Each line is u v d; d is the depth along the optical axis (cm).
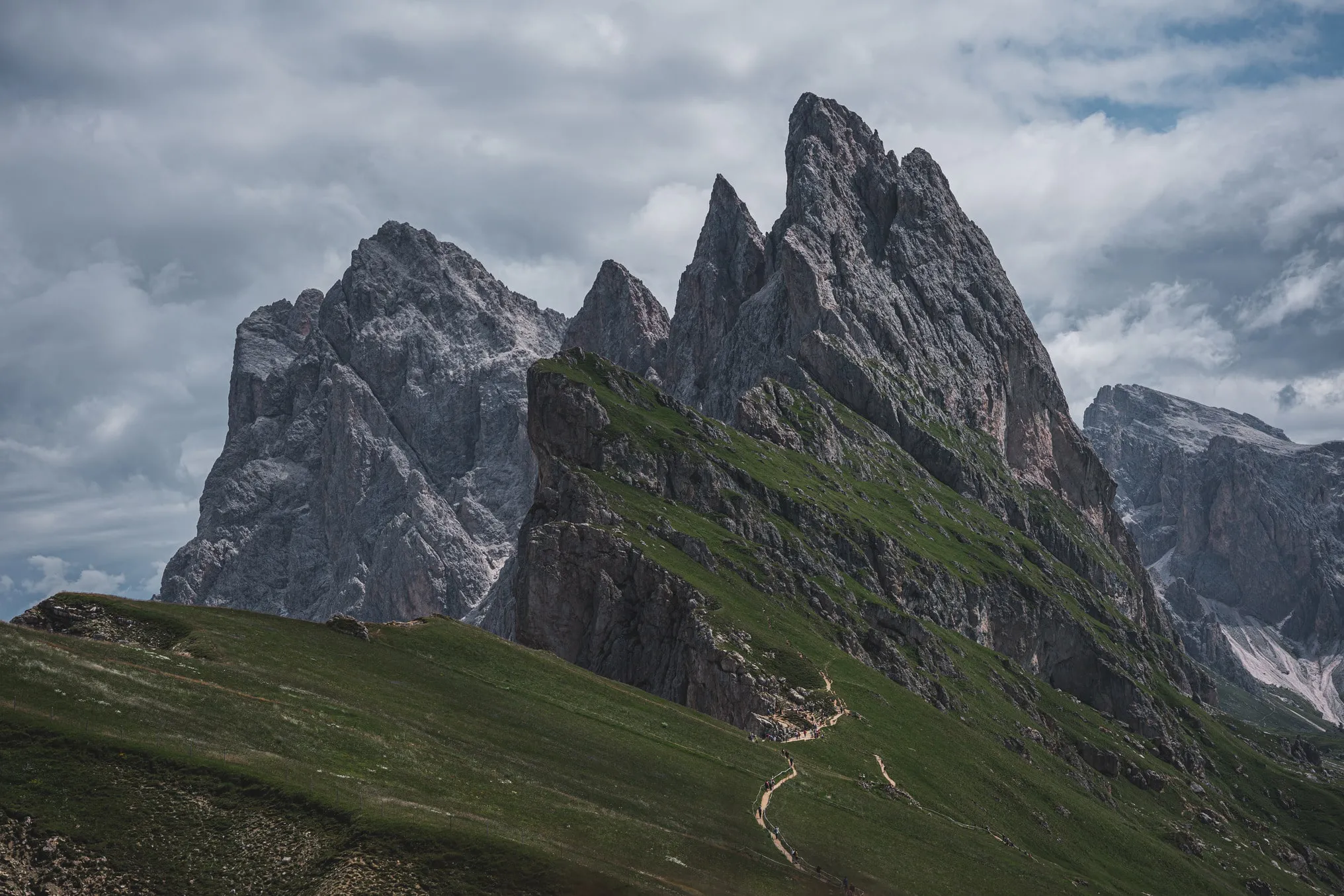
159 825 8744
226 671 11662
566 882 9006
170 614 13075
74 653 10669
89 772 8975
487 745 12581
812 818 14838
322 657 13525
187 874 8456
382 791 9894
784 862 12438
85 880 8256
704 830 12475
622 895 9062
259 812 9038
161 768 9175
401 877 8706
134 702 10019
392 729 11694
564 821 10681
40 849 8344
